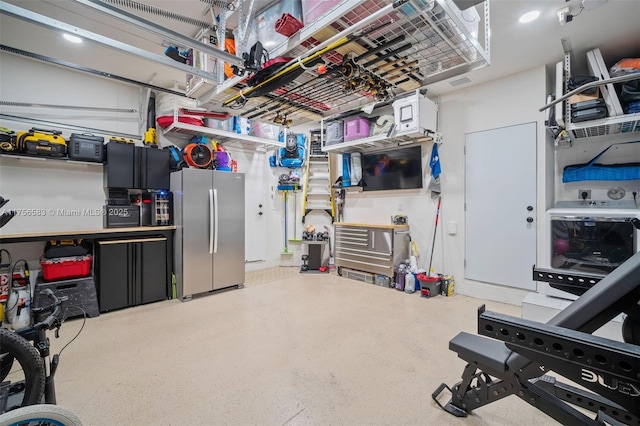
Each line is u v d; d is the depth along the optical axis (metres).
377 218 4.97
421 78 2.53
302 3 1.93
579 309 1.22
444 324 2.91
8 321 2.99
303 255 5.57
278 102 2.92
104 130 3.91
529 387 1.40
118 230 3.39
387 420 1.61
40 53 3.23
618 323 2.26
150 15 2.61
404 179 4.51
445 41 1.94
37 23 1.42
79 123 3.72
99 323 2.99
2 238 2.74
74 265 3.18
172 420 1.61
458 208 4.02
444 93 4.11
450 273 4.09
